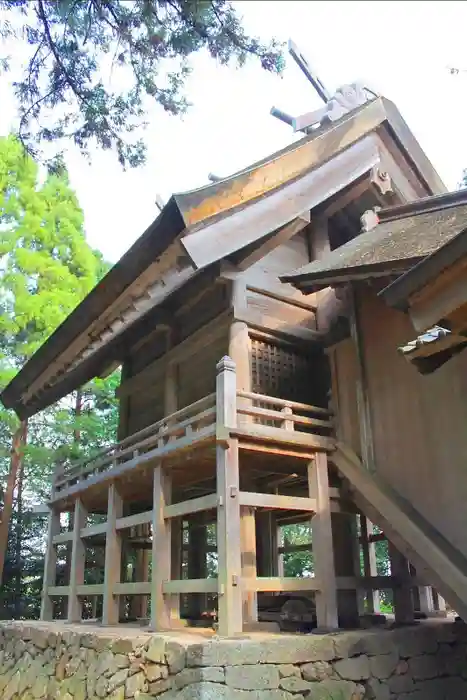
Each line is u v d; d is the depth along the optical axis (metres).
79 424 13.27
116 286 6.81
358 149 7.66
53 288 13.19
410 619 6.28
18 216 13.26
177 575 7.79
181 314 8.37
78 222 14.27
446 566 5.12
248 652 4.53
